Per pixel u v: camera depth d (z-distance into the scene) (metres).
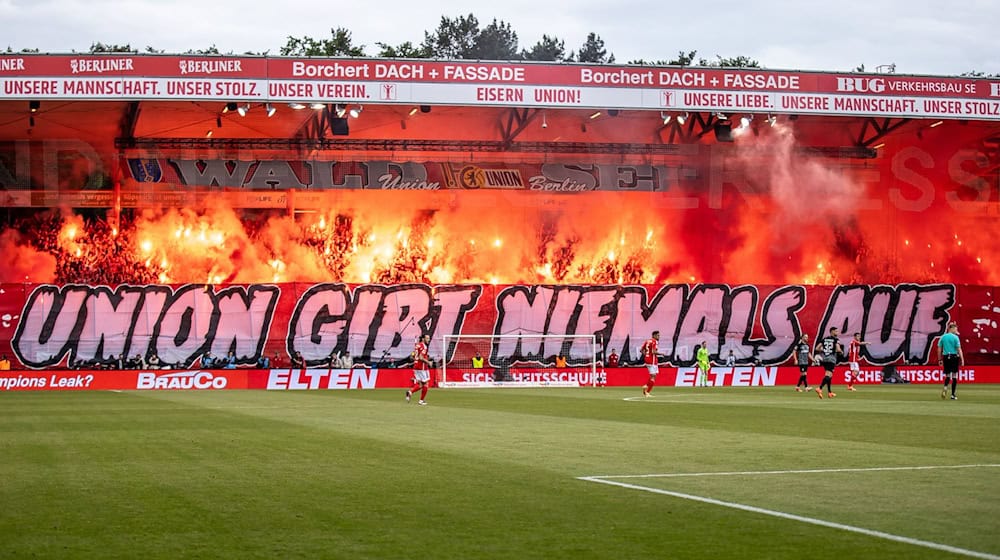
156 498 10.08
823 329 48.91
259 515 9.08
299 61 42.38
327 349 45.53
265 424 20.08
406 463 12.92
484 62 43.75
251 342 45.00
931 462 12.80
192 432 18.11
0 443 16.02
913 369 48.47
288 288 45.47
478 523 8.65
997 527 8.35
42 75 40.94
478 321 46.91
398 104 43.03
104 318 43.94
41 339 43.34
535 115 47.75
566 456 13.66
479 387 43.59
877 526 8.40
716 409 25.03
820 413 23.17
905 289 49.34
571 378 46.22
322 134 49.56
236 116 47.03
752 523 8.56
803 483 10.88
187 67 41.66
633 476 11.50
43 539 8.07
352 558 7.37
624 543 7.82
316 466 12.64
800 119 49.12
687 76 45.06
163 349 44.31
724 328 48.47
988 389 39.28
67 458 13.71
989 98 47.38
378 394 35.97
